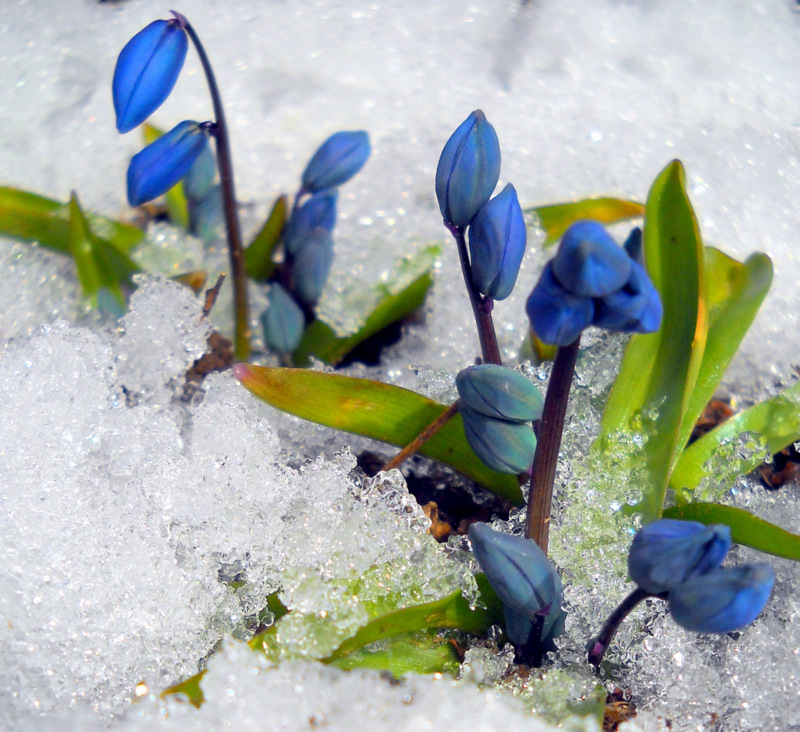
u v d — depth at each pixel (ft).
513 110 1.66
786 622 1.36
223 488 1.37
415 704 1.32
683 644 1.34
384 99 1.67
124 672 1.34
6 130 1.63
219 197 1.51
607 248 1.21
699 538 1.24
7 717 1.32
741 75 1.69
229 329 1.51
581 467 1.38
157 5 1.77
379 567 1.35
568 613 1.34
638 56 1.70
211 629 1.35
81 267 1.47
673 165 1.37
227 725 1.31
